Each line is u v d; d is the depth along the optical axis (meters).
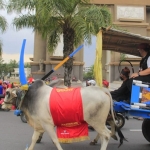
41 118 5.89
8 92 6.43
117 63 28.27
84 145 7.94
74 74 27.30
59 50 27.06
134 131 10.38
